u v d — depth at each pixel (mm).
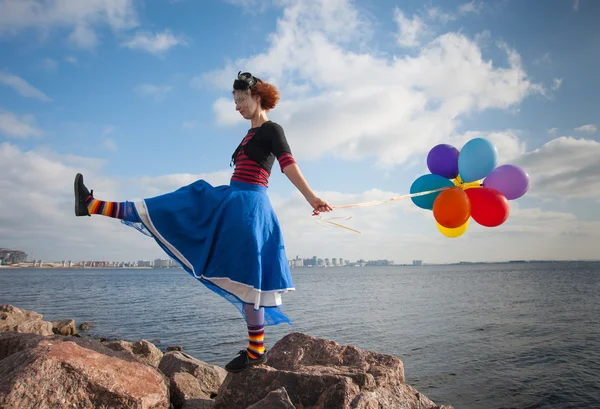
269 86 3385
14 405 2953
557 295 37219
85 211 2900
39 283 72500
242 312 3357
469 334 17797
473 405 9266
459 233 5258
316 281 85438
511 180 4883
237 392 3818
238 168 3283
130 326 21500
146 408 3342
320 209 3117
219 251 2979
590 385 10539
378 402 3748
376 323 21484
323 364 4617
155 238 3029
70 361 3303
